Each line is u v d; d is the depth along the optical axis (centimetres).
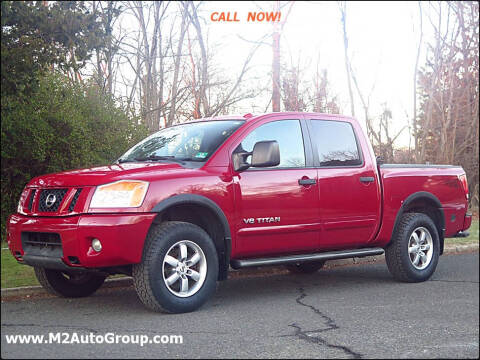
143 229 562
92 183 567
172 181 589
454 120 2019
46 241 579
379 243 778
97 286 706
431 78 1920
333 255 709
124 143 1120
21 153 1059
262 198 649
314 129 723
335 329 554
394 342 514
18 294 702
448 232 852
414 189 803
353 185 733
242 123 671
